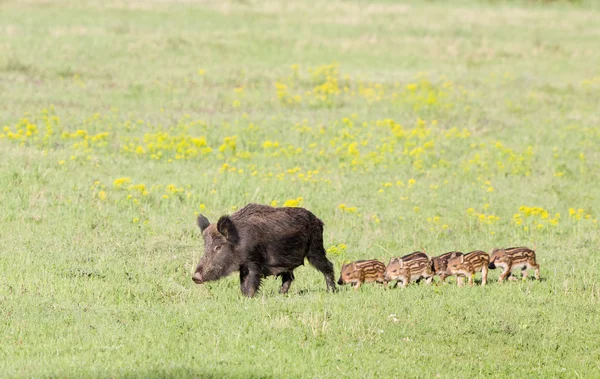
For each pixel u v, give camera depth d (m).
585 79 73.44
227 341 19.92
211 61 70.81
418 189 39.38
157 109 55.47
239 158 43.75
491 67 76.69
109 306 22.72
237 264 24.09
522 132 53.78
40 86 59.00
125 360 18.47
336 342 20.31
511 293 24.88
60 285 24.02
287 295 24.67
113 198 34.38
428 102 57.56
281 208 24.77
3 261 26.00
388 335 20.89
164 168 40.62
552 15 111.44
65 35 74.62
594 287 26.00
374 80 67.38
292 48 78.06
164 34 77.88
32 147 42.41
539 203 38.50
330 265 25.64
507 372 19.14
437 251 30.17
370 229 33.00
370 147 47.81
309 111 57.06
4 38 71.44
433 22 97.00
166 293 24.22
